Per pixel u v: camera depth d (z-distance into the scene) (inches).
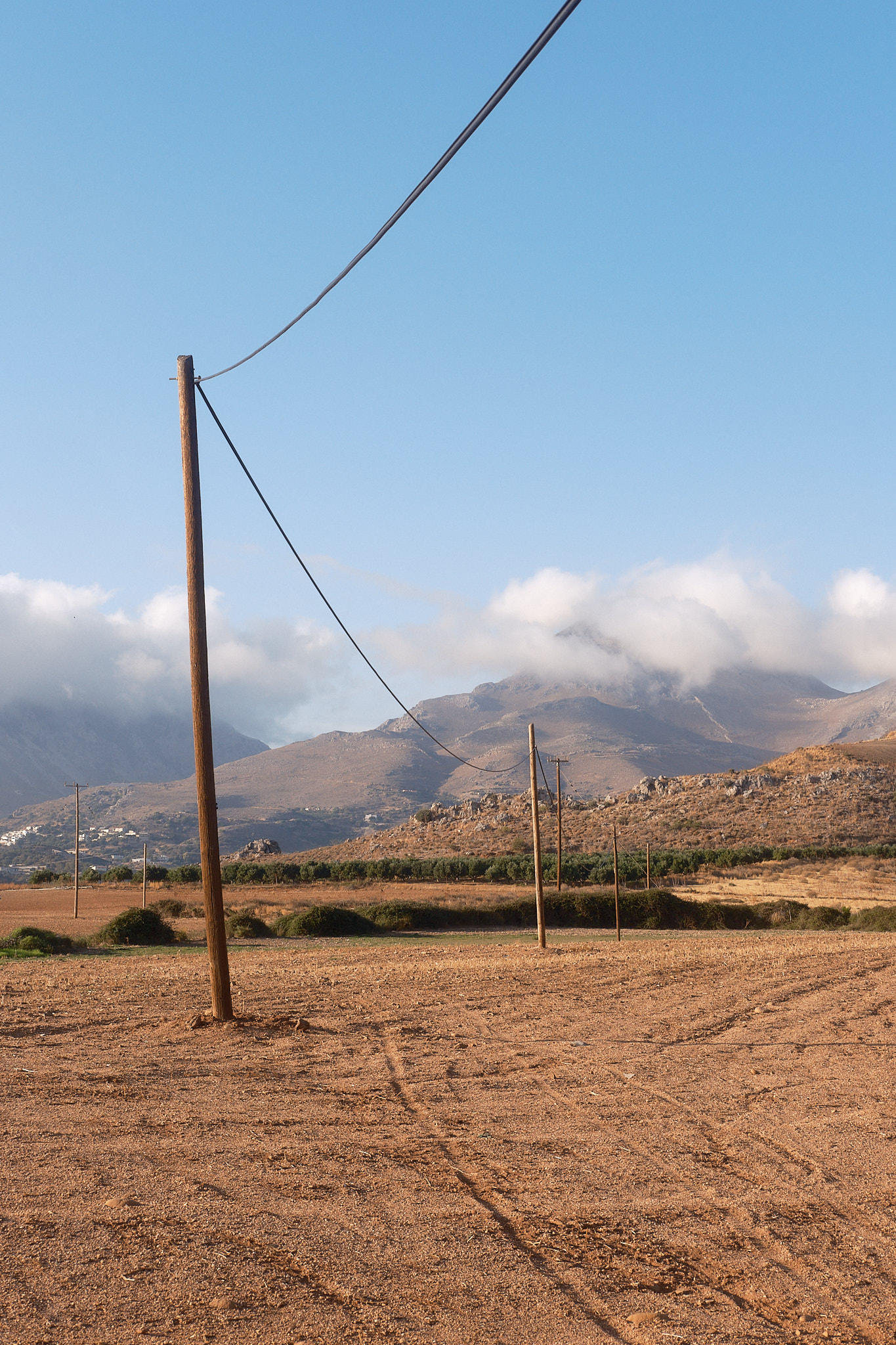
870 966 1056.8
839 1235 283.4
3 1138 363.3
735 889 3029.0
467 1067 523.8
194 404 652.7
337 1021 674.8
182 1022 645.3
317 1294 232.4
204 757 647.8
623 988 882.1
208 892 645.9
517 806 5984.3
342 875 4089.6
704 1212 301.0
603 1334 217.6
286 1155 350.0
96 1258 247.6
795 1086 481.4
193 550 645.9
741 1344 215.2
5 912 2824.8
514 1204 303.0
